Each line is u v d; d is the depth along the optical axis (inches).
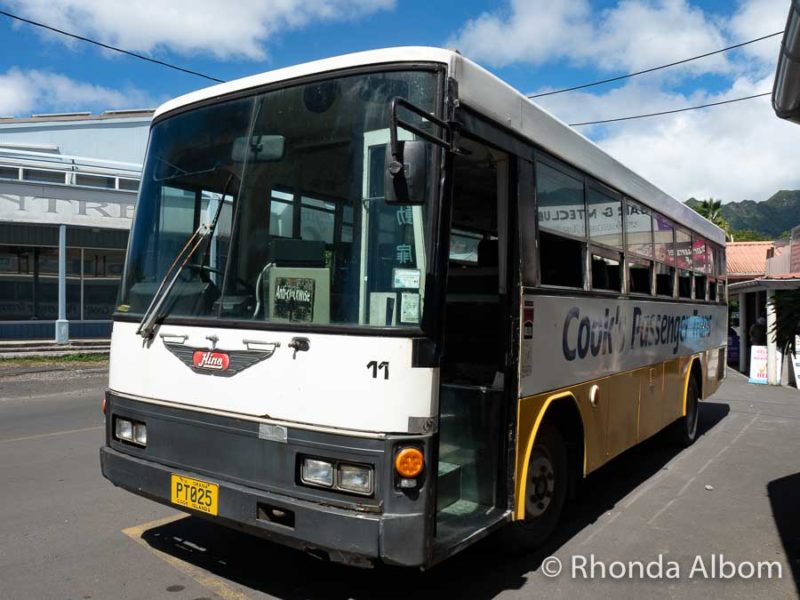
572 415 207.9
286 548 191.3
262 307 149.2
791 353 239.9
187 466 155.6
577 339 205.3
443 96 140.1
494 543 186.7
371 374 132.6
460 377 184.5
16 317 741.3
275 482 140.9
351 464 132.1
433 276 134.6
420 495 130.6
